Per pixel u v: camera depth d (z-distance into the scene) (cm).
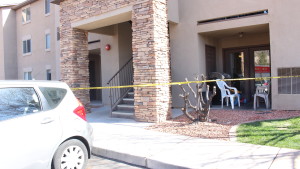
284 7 833
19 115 386
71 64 999
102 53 1283
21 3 1917
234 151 482
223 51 1157
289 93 835
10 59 2030
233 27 915
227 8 925
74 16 990
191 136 604
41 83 432
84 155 455
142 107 789
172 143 554
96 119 882
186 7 1001
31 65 1891
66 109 439
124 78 1212
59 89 452
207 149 501
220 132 621
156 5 783
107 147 543
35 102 409
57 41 1584
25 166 372
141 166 479
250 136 570
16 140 368
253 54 1105
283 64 838
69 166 430
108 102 1268
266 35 1048
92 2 926
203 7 968
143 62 786
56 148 409
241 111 859
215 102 1034
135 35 804
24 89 407
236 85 1149
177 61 1017
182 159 454
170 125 720
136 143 566
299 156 441
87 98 1035
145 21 781
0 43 2020
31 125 387
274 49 849
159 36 789
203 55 1021
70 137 437
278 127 625
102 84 1284
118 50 1212
